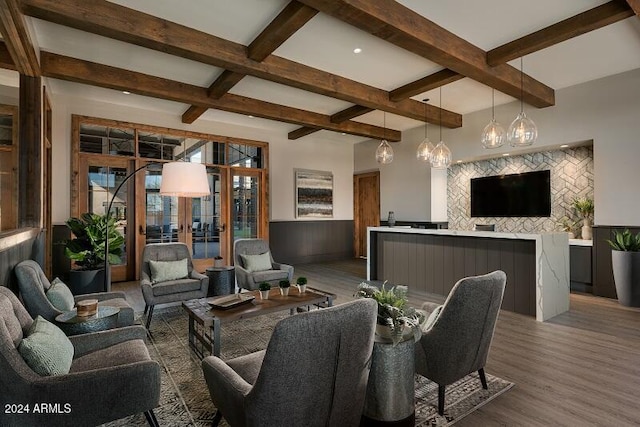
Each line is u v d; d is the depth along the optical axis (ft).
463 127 21.25
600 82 15.70
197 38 11.31
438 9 10.21
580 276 16.53
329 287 17.87
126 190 19.52
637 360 9.02
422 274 16.76
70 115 17.60
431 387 7.77
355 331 4.64
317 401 4.60
